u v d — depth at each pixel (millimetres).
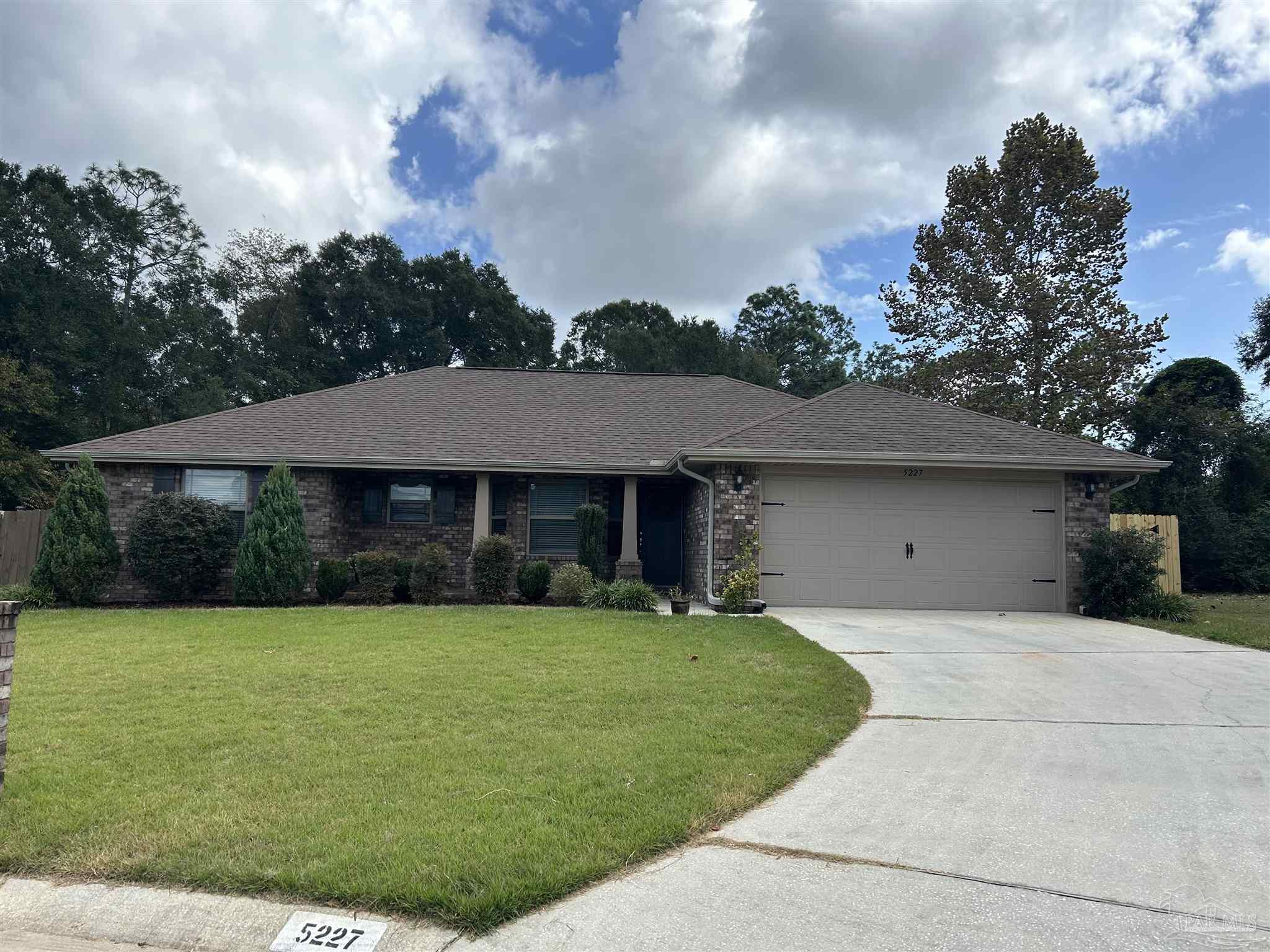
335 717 5855
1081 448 12867
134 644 8922
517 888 3213
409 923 3047
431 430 15742
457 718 5855
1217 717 6160
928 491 12906
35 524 15078
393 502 15484
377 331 39844
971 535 12875
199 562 13148
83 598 12781
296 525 13188
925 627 10711
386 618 11070
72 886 3309
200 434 14930
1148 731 5781
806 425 13398
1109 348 25328
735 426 16484
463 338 43031
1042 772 4871
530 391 18250
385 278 40656
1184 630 10594
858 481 12883
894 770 4906
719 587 12625
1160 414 21516
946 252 28812
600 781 4508
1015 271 27516
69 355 30609
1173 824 4043
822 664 7859
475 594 13672
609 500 15820
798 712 6117
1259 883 3391
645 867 3523
